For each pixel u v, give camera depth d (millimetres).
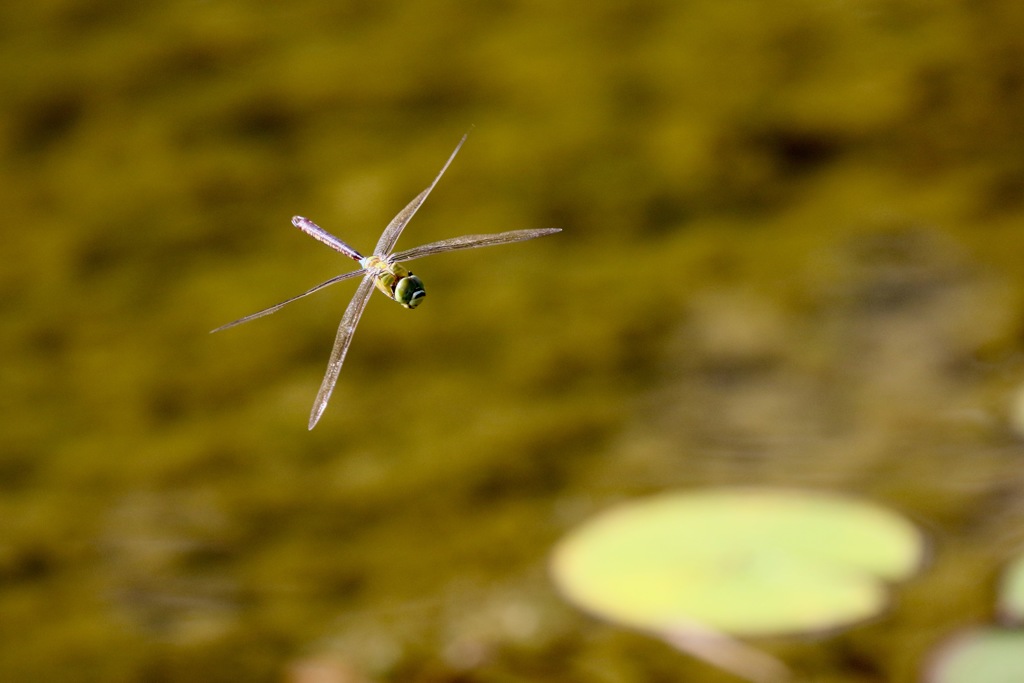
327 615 2750
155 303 3164
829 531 2748
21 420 2889
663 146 3389
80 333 3096
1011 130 3219
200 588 2771
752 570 2730
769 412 2834
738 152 3328
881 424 2816
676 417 2840
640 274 3016
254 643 2738
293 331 3006
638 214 3207
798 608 2711
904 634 2697
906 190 3117
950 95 3350
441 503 2809
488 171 3408
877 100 3381
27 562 2793
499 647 2723
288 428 2867
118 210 3520
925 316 2873
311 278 3164
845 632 2701
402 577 2766
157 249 3357
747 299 2904
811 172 3266
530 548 2773
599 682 2703
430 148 3525
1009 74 3344
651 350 2885
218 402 2891
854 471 2791
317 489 2826
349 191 3414
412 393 2879
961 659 2682
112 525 2812
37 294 3264
